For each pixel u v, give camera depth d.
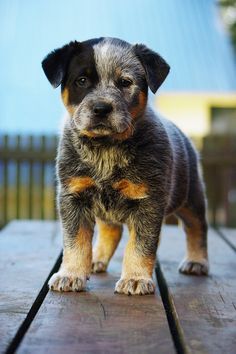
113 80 0.75
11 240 1.13
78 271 0.74
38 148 1.72
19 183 1.75
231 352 0.51
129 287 0.71
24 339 0.54
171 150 0.78
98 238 0.87
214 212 1.68
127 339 0.54
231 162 1.67
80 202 0.77
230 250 1.06
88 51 0.76
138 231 0.75
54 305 0.66
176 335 0.59
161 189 0.75
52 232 1.24
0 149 1.72
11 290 0.72
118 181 0.75
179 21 3.23
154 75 0.77
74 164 0.76
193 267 0.86
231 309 0.65
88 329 0.57
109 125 0.72
